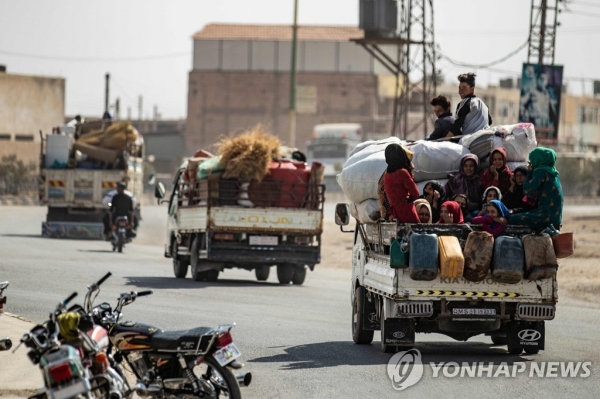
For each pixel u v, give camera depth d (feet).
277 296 94.43
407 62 257.75
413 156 62.08
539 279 55.83
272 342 64.39
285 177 109.19
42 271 105.91
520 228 56.59
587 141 629.92
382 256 59.21
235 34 557.33
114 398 35.55
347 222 66.59
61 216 174.29
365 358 58.03
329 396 46.52
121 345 39.24
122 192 149.69
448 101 70.13
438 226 55.83
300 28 562.66
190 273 121.49
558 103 229.86
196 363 38.68
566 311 91.25
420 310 55.57
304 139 552.41
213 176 106.93
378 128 538.88
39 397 36.27
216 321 73.10
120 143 173.37
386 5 255.29
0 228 198.39
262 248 107.34
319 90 550.77
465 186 61.98
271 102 553.64
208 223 105.91
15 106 451.53
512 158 63.41
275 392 47.39
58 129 182.19
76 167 173.58
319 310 84.02
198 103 556.92
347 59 552.41
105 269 113.70
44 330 36.11
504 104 600.80
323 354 59.62
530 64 229.45
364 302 64.03
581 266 135.64
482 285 55.83
